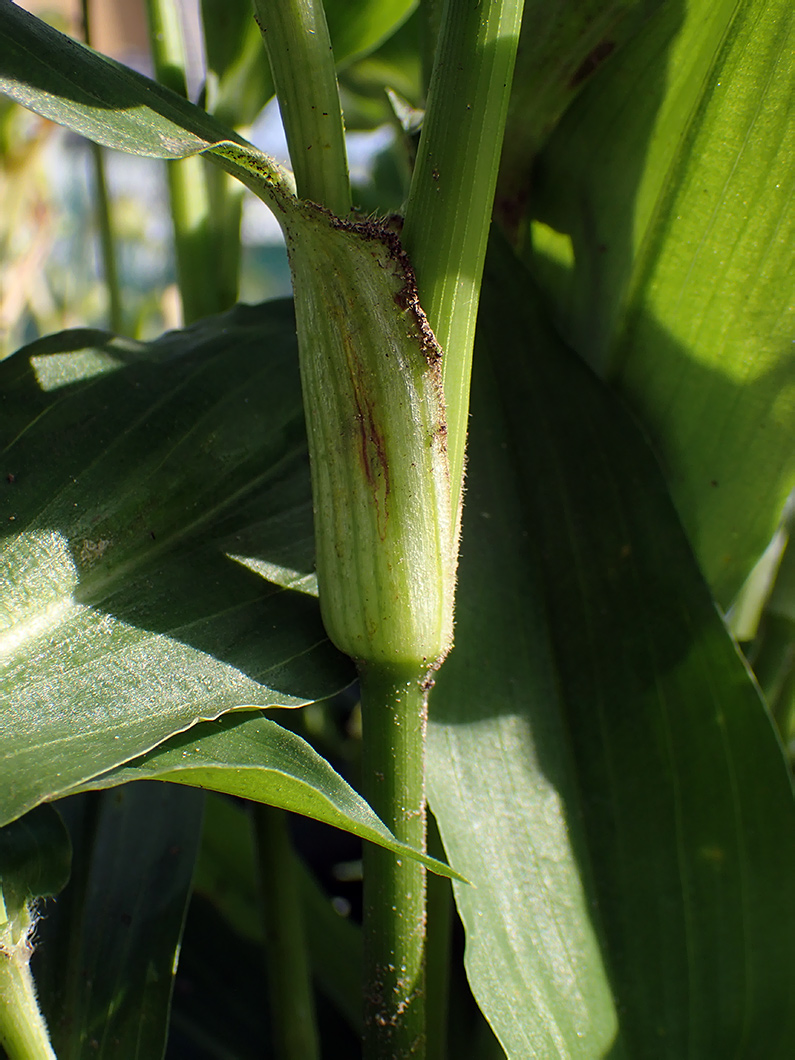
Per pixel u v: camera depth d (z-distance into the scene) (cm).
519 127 10
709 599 10
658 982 9
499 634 10
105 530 9
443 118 8
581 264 10
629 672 10
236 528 9
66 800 10
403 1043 9
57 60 7
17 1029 8
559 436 10
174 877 10
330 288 8
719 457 10
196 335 10
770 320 10
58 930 10
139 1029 9
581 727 10
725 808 10
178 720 8
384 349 8
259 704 8
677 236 10
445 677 10
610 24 9
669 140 9
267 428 10
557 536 10
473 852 9
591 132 10
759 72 9
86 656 8
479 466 10
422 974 9
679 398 10
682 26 9
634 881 10
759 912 9
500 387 10
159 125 7
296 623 9
